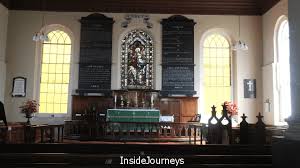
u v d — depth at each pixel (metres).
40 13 16.17
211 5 16.27
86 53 16.12
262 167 3.97
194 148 5.06
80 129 13.67
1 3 15.10
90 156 4.16
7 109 15.52
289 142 3.51
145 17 16.34
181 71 16.17
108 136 12.74
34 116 15.71
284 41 14.79
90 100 15.77
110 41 16.22
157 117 13.81
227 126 7.84
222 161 4.30
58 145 5.12
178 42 16.28
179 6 16.34
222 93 16.50
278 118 14.66
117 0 16.11
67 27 16.19
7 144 5.09
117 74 16.08
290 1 3.93
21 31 16.02
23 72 15.80
